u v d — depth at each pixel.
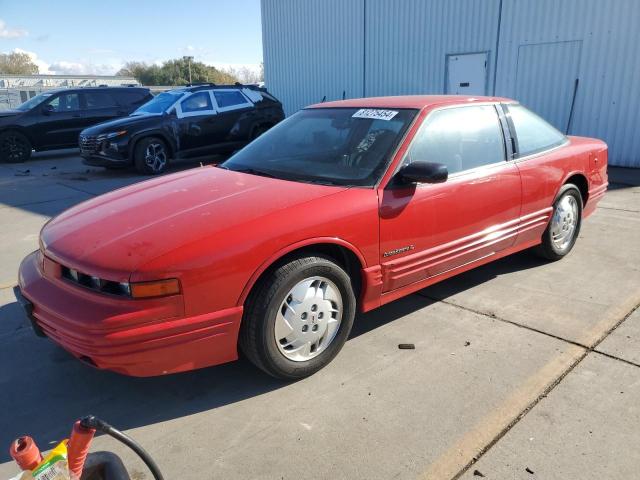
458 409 2.66
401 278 3.32
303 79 16.58
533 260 4.80
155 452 2.42
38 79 42.66
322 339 3.00
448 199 3.48
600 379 2.90
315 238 2.81
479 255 3.86
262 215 2.74
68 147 13.20
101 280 2.45
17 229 6.37
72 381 3.05
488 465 2.28
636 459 2.30
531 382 2.88
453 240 3.59
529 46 10.96
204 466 2.32
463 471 2.25
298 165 3.53
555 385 2.85
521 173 4.05
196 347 2.54
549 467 2.26
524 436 2.45
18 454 1.41
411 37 13.19
